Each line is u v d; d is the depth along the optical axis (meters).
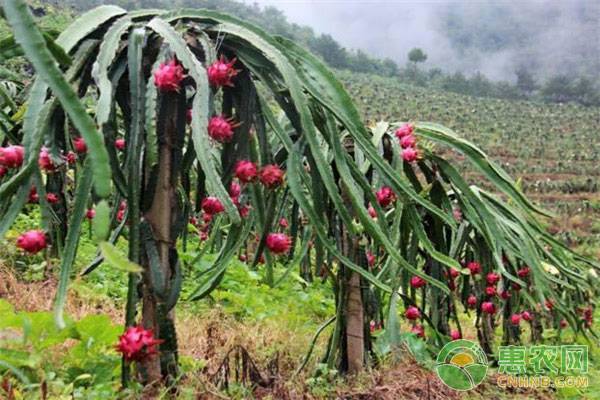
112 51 1.57
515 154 33.91
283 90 1.83
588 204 22.62
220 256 1.85
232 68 1.77
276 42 1.76
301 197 1.74
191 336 2.66
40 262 3.44
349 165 1.86
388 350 2.65
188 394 1.70
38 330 1.90
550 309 3.79
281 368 2.37
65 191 2.82
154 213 1.66
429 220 2.68
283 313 3.61
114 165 1.56
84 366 1.90
